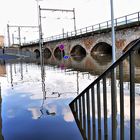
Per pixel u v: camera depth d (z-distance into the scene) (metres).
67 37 47.44
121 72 3.34
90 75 15.48
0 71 20.34
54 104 7.52
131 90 3.08
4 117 6.17
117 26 30.36
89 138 4.62
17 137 4.79
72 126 5.38
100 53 42.72
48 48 57.88
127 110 6.44
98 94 4.48
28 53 55.84
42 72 18.66
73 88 10.56
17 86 11.48
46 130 5.14
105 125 4.36
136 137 4.62
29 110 6.85
